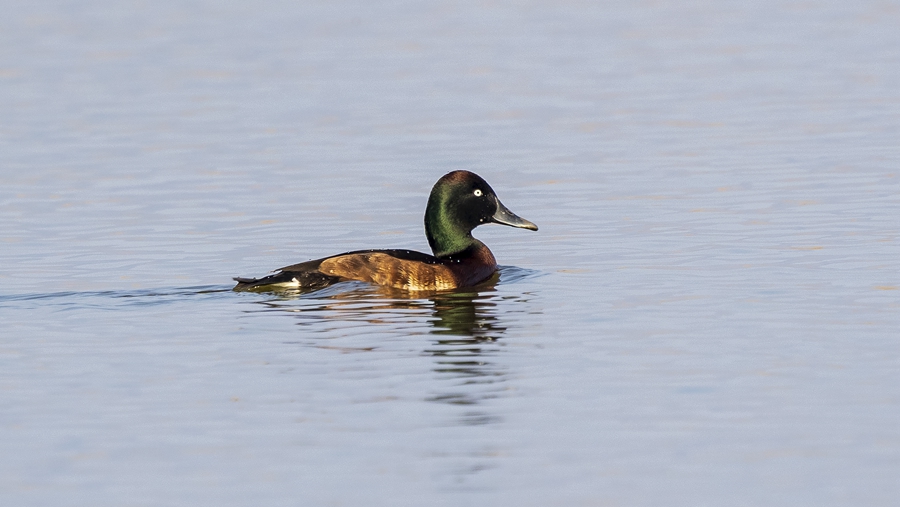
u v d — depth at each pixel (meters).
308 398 10.81
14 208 19.94
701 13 44.09
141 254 16.89
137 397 10.91
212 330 12.92
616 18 43.56
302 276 14.45
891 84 30.44
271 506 8.77
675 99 29.50
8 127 27.38
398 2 48.00
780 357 11.74
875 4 44.59
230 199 20.41
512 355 11.95
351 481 9.13
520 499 8.82
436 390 10.95
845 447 9.62
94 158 24.03
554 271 15.61
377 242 17.67
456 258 15.38
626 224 18.16
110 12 45.59
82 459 9.60
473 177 15.84
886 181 20.42
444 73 33.94
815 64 33.88
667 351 12.00
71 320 13.41
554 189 20.81
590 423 10.17
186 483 9.16
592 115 27.78
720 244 16.70
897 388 10.81
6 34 41.31
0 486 9.15
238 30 41.84
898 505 8.70
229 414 10.45
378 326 13.01
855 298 13.76
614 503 8.77
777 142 24.22
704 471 9.26
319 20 43.91
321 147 24.84
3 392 11.09
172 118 28.23
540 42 38.97
